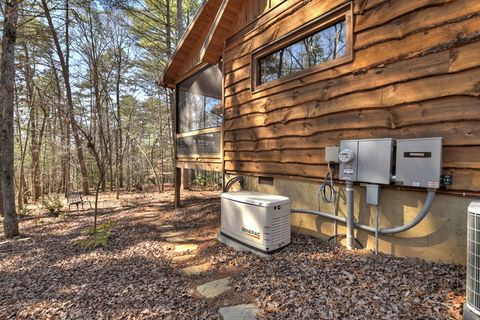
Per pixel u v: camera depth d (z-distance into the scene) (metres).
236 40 4.79
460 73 2.18
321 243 3.24
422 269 2.29
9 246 4.86
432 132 2.35
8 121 5.52
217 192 9.70
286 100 3.80
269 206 3.02
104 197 10.81
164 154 16.88
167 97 14.94
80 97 15.10
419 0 2.42
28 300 2.82
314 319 1.83
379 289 2.06
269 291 2.31
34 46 11.22
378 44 2.73
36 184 12.29
